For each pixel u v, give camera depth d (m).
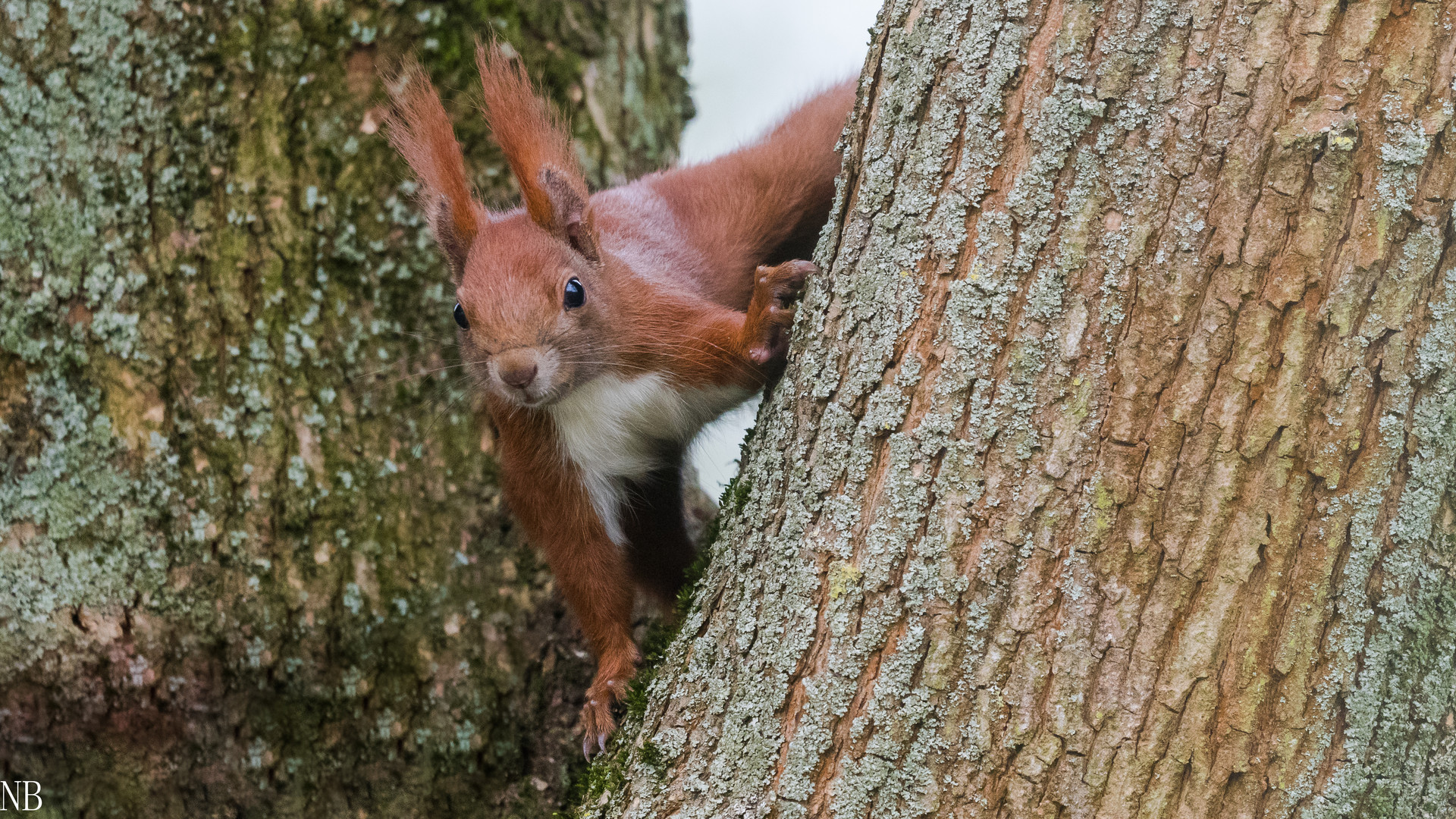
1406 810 4.80
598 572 7.66
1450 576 4.91
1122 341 4.85
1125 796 4.77
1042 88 5.01
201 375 8.05
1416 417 4.72
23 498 7.76
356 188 8.44
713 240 8.16
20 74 7.86
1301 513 4.72
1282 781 4.71
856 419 5.37
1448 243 4.69
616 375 7.43
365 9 8.55
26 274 7.82
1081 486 4.88
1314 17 4.65
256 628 8.02
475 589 8.42
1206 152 4.76
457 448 8.58
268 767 8.00
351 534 8.23
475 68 8.89
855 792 5.09
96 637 7.78
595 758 6.61
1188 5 4.80
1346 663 4.73
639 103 9.92
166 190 8.03
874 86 5.74
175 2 8.09
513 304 6.97
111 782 7.83
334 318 8.38
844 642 5.20
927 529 5.09
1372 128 4.62
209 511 7.99
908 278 5.28
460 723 8.18
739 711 5.45
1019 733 4.89
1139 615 4.81
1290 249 4.69
